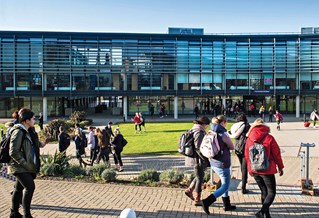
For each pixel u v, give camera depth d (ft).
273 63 146.61
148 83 143.43
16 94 134.31
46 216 23.58
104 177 33.37
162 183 32.55
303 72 147.02
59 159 37.60
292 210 25.02
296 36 144.77
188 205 26.12
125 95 139.74
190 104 154.40
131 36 140.36
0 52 133.80
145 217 23.49
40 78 136.87
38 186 31.71
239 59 146.41
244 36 144.66
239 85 147.95
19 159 20.31
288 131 90.74
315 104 154.92
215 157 24.30
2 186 32.07
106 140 45.55
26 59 135.13
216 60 145.79
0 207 25.53
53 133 76.38
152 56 142.61
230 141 24.31
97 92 138.92
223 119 25.22
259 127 23.59
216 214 24.17
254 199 27.58
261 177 23.13
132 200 27.37
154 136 79.51
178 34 142.41
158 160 50.49
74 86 138.82
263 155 22.54
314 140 72.18
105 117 140.26
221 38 145.07
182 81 145.79
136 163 48.62
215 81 147.54
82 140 47.96
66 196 28.53
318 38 144.87
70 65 137.69
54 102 146.61
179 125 106.83
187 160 26.30
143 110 152.66
